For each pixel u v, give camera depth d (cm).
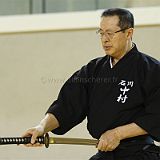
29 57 1298
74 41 1275
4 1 1427
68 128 767
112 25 711
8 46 1312
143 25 1231
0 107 1298
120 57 738
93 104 733
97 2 1388
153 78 718
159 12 1239
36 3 1409
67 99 766
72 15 1295
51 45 1288
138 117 707
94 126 725
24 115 1283
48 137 690
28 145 695
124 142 711
